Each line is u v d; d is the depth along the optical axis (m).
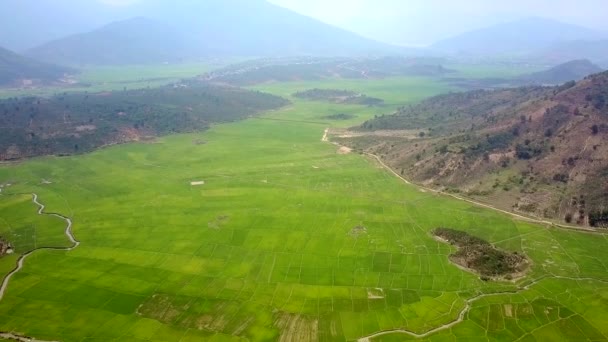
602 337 97.69
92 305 107.25
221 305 107.81
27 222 152.50
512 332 99.06
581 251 133.38
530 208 158.38
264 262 127.12
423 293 113.12
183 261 127.38
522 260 127.62
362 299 110.38
